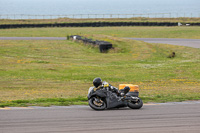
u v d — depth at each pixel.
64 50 84.88
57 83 40.34
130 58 72.00
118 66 58.53
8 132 14.25
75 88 36.22
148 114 19.72
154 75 48.47
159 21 183.00
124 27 162.88
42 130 14.77
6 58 66.50
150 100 26.66
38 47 89.12
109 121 17.27
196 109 21.91
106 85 21.17
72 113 19.66
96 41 88.00
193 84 40.44
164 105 23.89
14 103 23.33
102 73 49.88
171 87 37.25
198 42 102.38
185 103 25.09
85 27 165.50
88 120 17.44
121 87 23.33
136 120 17.67
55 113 19.50
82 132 14.53
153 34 131.00
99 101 21.17
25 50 82.94
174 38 117.12
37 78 44.38
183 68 55.09
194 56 73.69
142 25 167.00
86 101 26.22
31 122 16.55
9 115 18.44
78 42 99.19
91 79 44.38
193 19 187.88
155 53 78.31
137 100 21.91
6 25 159.50
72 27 166.62
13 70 51.25
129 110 21.33
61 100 25.94
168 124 16.66
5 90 33.84
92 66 58.28
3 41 101.12
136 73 50.38
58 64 60.56
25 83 39.91
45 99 25.77
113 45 88.44
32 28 162.75
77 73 49.59
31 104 23.27
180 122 17.25
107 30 147.38
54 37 121.75
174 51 81.25
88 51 83.81
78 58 72.12
